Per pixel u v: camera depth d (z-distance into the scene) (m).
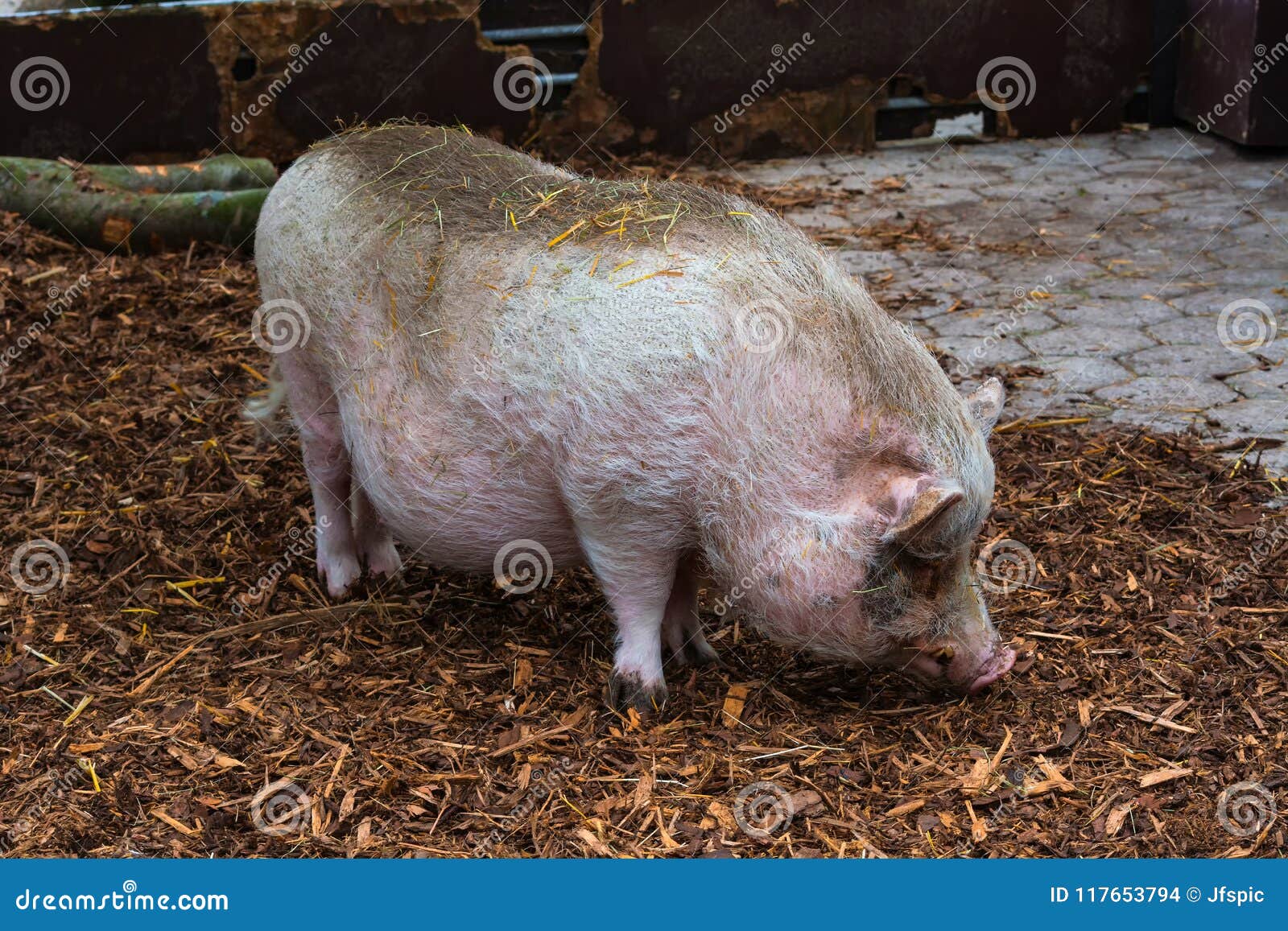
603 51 12.03
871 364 4.21
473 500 4.55
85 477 6.45
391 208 4.68
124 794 4.29
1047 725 4.56
